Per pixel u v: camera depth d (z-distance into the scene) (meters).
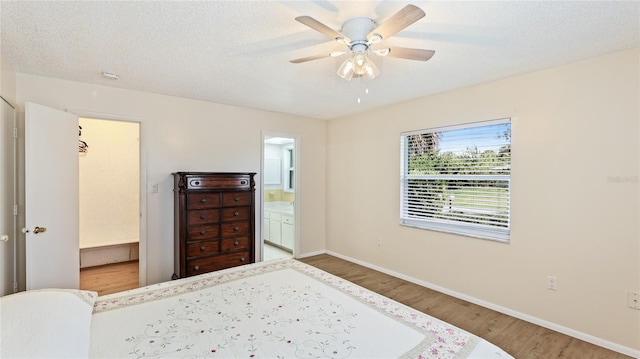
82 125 4.24
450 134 3.40
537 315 2.71
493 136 3.04
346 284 2.12
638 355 2.21
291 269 2.43
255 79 2.94
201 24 1.88
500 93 2.93
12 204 2.54
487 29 1.93
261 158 4.34
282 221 5.45
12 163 2.55
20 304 1.41
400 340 1.41
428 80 2.95
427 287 3.58
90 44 2.15
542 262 2.68
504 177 2.94
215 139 3.93
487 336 2.51
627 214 2.26
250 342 1.38
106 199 4.40
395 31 1.63
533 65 2.56
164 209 3.57
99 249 4.36
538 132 2.69
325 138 5.10
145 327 1.50
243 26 1.90
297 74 2.80
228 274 2.30
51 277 2.59
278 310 1.70
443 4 1.65
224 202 3.59
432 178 3.58
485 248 3.07
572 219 2.51
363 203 4.43
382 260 4.14
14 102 2.66
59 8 1.67
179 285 2.06
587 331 2.44
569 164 2.52
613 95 2.30
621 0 1.59
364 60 1.82
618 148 2.29
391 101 3.79
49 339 1.20
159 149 3.53
